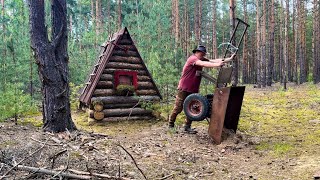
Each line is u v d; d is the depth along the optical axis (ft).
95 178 12.52
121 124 28.94
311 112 33.76
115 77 30.94
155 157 17.15
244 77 118.01
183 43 92.27
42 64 20.97
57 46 21.40
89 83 31.58
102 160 15.40
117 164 15.03
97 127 27.45
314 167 15.08
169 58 39.34
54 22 21.42
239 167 15.92
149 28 52.39
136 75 31.91
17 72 39.60
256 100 48.93
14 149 15.80
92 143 18.58
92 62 56.03
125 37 32.78
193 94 22.62
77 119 31.99
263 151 18.94
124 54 32.40
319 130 24.36
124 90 30.68
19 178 12.15
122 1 103.86
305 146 19.61
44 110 21.57
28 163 13.99
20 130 20.61
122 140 20.90
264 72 87.66
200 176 14.32
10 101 25.52
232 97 22.02
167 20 60.44
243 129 25.67
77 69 54.54
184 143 20.81
